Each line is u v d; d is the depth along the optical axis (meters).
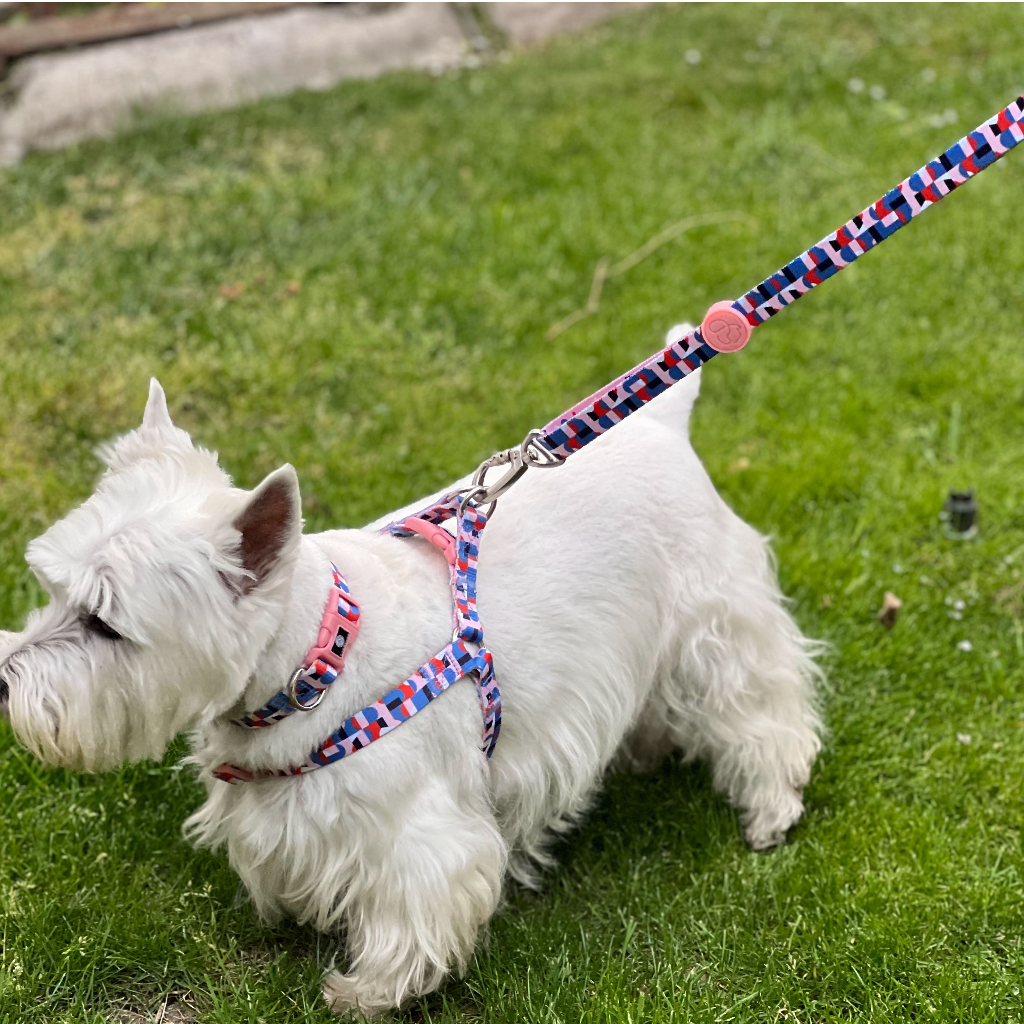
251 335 2.37
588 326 2.41
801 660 1.71
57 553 1.33
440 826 1.46
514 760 1.54
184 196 2.88
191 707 1.37
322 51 3.62
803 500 2.02
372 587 1.45
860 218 1.39
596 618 1.54
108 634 1.35
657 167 3.00
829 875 1.62
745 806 1.69
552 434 1.47
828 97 3.32
